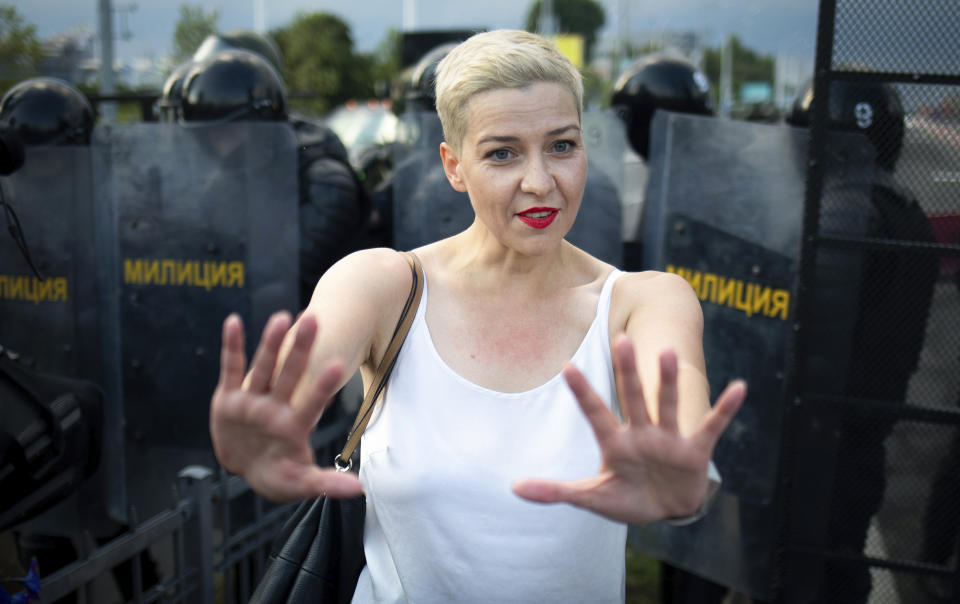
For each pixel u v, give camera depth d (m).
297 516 1.35
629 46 21.97
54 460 2.08
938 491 2.43
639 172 3.30
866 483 2.48
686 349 1.12
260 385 0.87
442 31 7.06
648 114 3.21
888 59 2.32
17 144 2.34
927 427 2.42
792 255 2.55
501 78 1.12
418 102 3.20
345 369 1.10
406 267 1.25
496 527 1.18
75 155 2.98
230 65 3.00
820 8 2.32
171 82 3.14
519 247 1.16
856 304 2.43
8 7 8.40
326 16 23.69
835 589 2.54
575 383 0.87
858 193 2.39
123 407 3.07
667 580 3.19
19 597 1.73
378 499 1.22
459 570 1.19
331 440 3.08
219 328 3.00
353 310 1.14
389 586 1.27
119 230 3.01
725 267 2.66
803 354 2.45
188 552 2.33
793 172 2.53
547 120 1.12
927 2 2.27
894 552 2.50
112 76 9.74
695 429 0.96
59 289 3.02
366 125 11.62
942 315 2.38
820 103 2.35
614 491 0.90
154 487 3.08
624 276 1.28
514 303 1.25
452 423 1.19
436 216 3.14
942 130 2.33
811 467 2.51
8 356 2.07
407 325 1.22
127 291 3.02
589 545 1.21
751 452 2.67
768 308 2.60
